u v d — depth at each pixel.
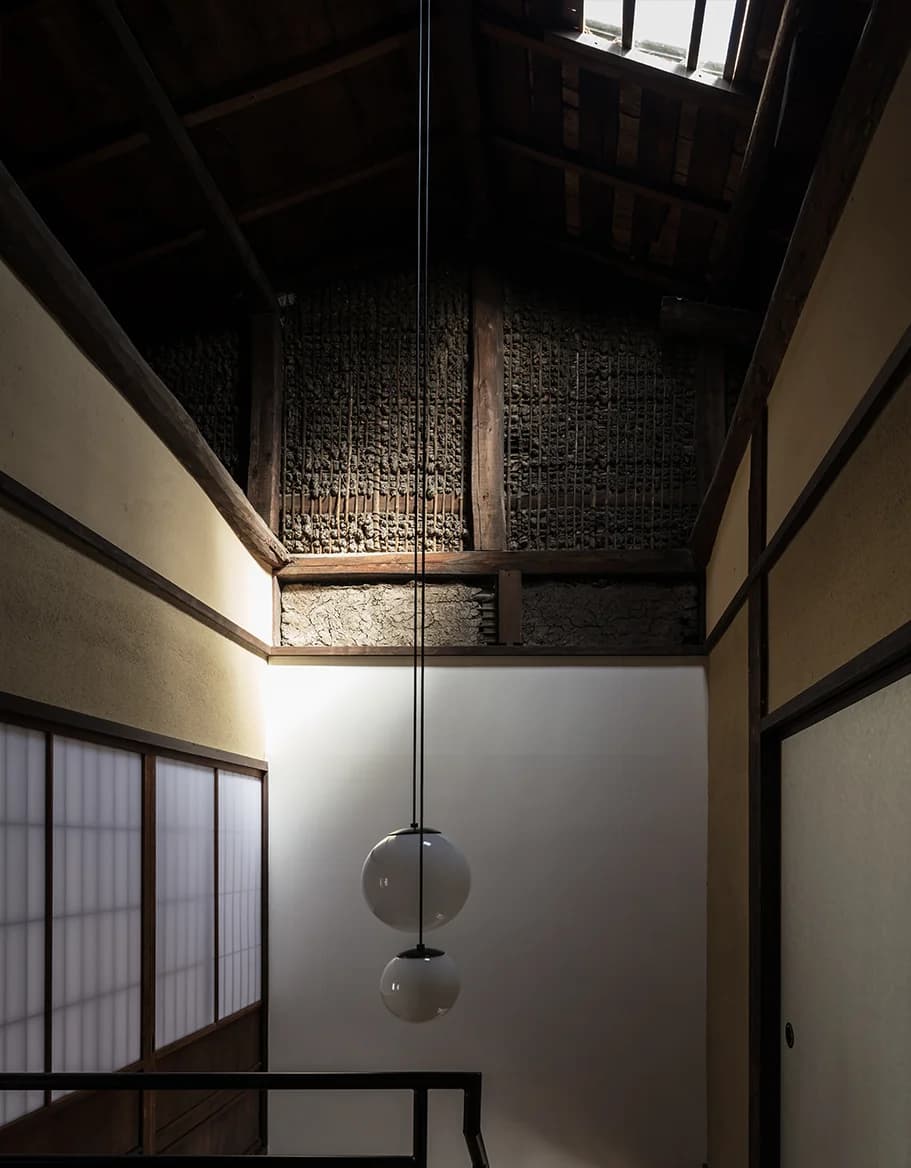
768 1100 3.17
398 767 4.77
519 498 5.06
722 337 4.95
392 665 4.84
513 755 4.75
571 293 5.19
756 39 3.36
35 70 3.34
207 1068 3.88
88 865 2.91
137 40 3.44
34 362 2.59
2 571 2.43
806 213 2.51
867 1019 2.20
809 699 2.64
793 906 3.02
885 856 2.08
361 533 5.09
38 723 2.62
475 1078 2.10
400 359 5.19
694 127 3.91
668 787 4.68
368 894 2.81
